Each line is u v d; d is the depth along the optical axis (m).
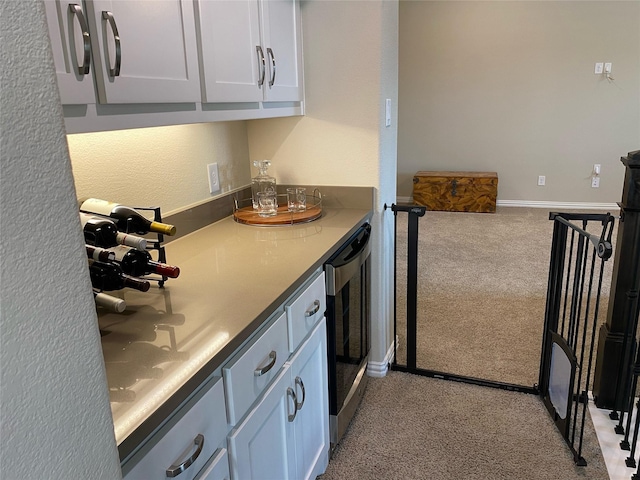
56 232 0.54
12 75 0.48
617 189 5.81
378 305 2.36
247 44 1.62
